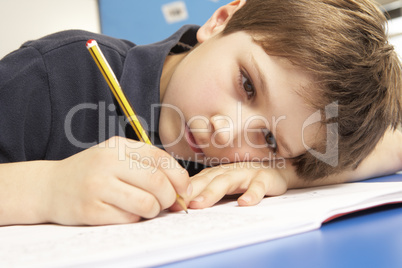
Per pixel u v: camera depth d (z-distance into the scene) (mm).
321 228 381
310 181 744
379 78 648
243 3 816
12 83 655
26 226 412
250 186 550
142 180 402
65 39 755
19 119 661
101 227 381
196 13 1734
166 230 324
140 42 1686
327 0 661
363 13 674
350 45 609
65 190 410
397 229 374
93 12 1578
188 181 452
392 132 897
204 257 286
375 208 490
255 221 348
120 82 733
